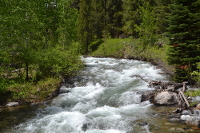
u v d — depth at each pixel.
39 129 7.04
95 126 7.30
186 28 11.88
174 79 13.19
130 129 6.93
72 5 47.84
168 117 7.84
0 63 9.52
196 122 7.04
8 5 9.92
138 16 34.34
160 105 9.34
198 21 11.45
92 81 14.45
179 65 12.73
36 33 13.43
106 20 45.88
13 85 10.25
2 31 9.31
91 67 20.88
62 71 14.29
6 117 8.02
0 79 9.37
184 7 11.40
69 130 7.01
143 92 11.20
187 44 11.77
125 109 9.08
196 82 12.10
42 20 16.67
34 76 12.23
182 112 8.20
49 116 8.25
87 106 9.63
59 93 11.70
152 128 6.90
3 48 9.62
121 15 43.72
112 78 15.37
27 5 12.31
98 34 45.34
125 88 12.52
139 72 17.58
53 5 20.08
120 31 45.00
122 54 31.94
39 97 10.56
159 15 27.98
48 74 14.23
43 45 15.16
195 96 9.64
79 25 37.00
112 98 10.73
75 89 12.58
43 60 12.75
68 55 15.05
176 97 9.52
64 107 9.51
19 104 9.50
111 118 7.99
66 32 22.36
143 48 28.89
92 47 40.25
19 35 10.65
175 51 12.05
